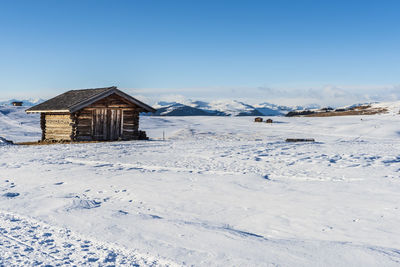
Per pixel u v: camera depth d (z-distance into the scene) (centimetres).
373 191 859
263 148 2044
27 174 1127
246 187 927
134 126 2966
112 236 517
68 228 559
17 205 728
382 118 7150
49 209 691
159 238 508
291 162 1442
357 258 423
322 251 451
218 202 777
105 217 631
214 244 481
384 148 2167
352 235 539
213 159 1537
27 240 500
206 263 409
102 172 1163
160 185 952
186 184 966
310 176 1091
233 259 422
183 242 489
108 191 891
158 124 6244
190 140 3005
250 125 6272
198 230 552
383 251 447
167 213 689
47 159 1506
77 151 1858
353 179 1033
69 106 2520
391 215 643
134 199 812
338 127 5700
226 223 620
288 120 7425
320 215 661
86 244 483
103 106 2759
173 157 1608
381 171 1186
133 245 476
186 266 400
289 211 695
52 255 440
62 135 2703
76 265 408
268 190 891
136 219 621
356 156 1638
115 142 2573
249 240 501
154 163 1391
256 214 678
